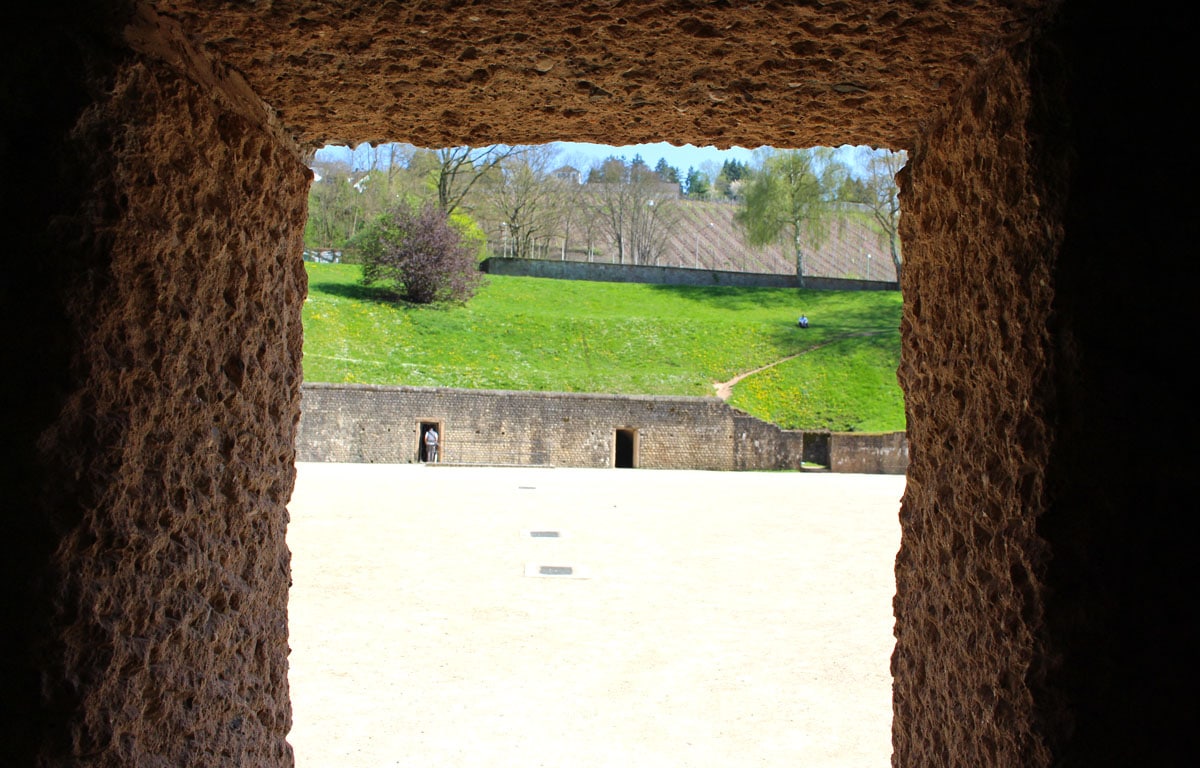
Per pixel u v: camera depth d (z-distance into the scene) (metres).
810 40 2.48
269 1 2.28
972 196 2.57
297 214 3.17
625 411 32.41
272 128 3.00
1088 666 2.02
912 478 3.12
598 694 6.76
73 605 1.97
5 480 1.94
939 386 2.85
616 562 12.35
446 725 6.02
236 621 2.66
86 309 2.01
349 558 11.98
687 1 2.30
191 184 2.40
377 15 2.37
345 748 5.55
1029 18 2.22
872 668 7.55
